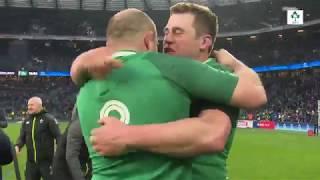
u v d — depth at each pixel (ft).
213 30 9.06
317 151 92.53
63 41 259.80
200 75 7.77
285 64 236.22
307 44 229.86
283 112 205.77
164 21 225.76
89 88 8.26
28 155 34.76
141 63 7.90
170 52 8.95
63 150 22.04
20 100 253.65
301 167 68.49
